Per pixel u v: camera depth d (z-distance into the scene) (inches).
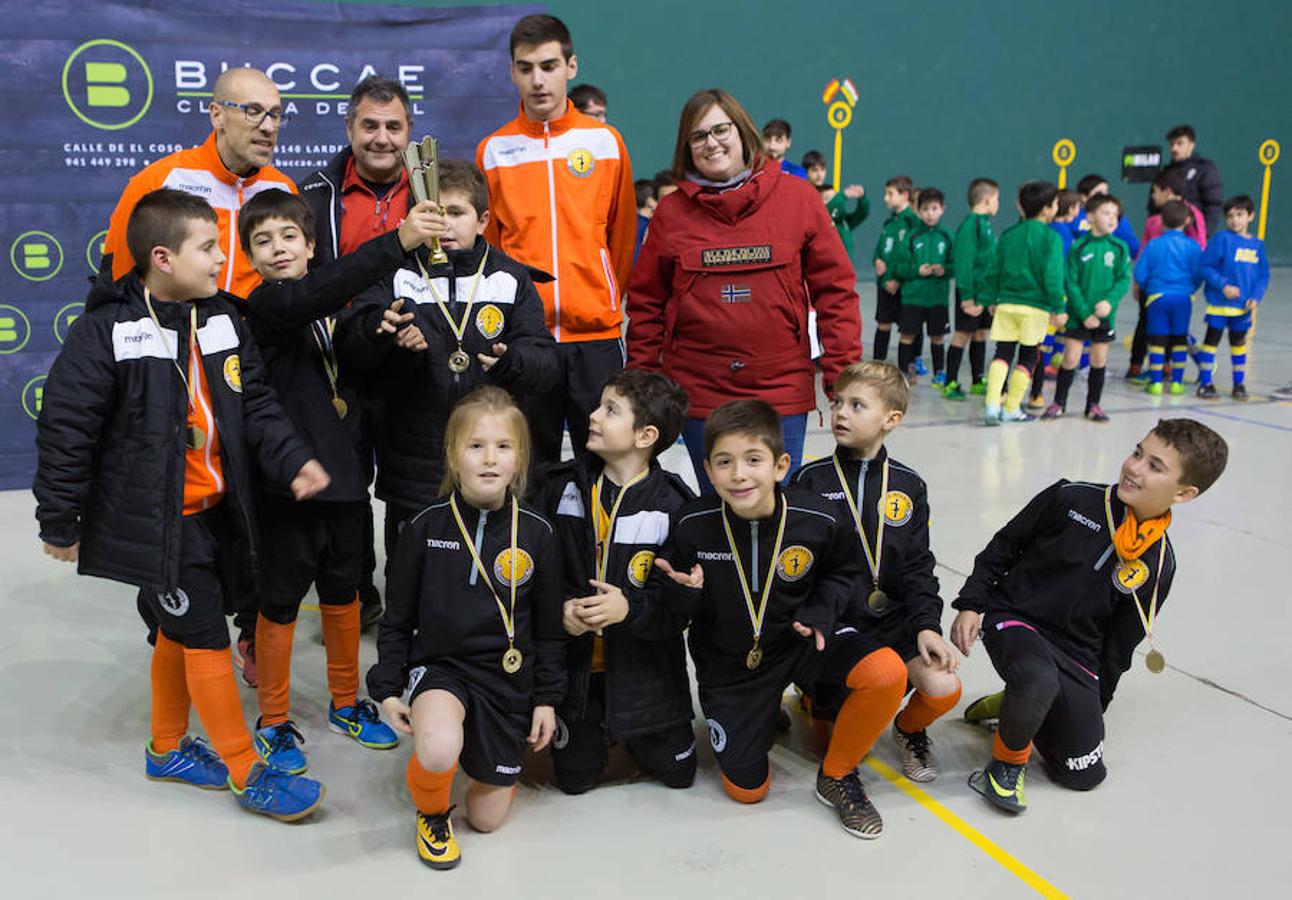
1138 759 111.3
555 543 96.0
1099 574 104.7
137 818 99.0
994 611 110.5
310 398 107.8
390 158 127.7
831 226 127.6
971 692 126.0
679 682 103.4
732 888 89.1
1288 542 176.2
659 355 132.4
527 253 135.5
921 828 98.5
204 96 204.7
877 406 105.7
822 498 100.2
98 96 198.1
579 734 102.1
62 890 88.0
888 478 108.8
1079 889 89.4
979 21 520.4
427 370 113.2
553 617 96.1
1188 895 88.8
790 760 111.3
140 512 94.0
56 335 203.3
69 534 93.5
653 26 462.6
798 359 127.3
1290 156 601.9
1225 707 122.2
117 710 120.3
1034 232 253.0
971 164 534.3
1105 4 544.4
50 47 193.9
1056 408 266.2
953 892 88.8
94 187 200.7
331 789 104.6
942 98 521.7
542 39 129.6
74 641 137.7
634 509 101.8
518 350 114.0
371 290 111.8
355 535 111.2
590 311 136.9
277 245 105.7
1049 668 100.7
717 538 98.6
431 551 94.6
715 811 101.4
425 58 215.6
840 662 98.6
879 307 336.5
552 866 92.2
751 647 100.0
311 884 89.4
